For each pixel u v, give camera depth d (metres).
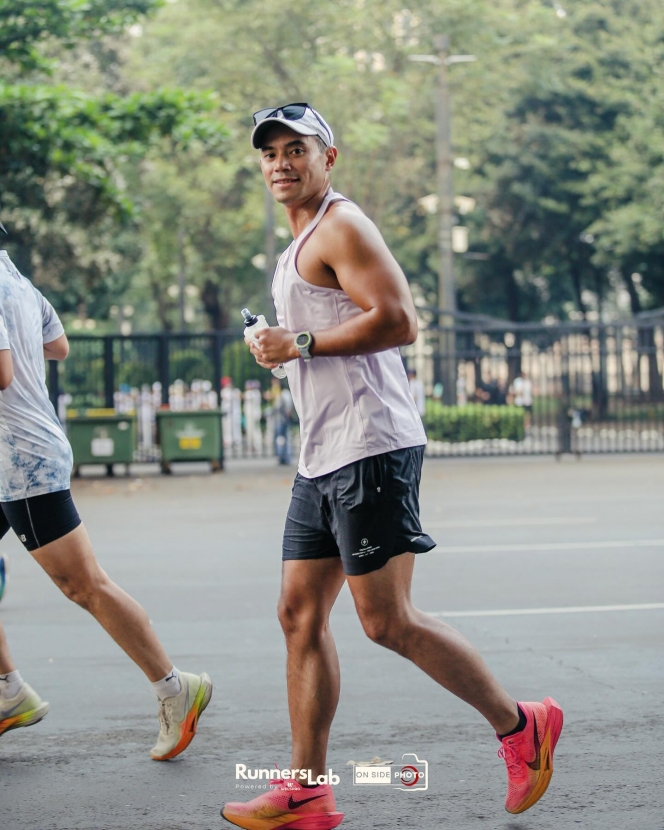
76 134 22.86
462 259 50.50
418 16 37.44
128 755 5.55
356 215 4.27
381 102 37.56
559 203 45.31
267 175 4.43
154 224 45.91
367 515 4.27
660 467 24.20
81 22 24.30
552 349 28.11
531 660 7.39
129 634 5.32
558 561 11.66
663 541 13.07
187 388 27.56
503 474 23.00
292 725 4.53
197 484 22.25
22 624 8.78
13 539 14.29
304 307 4.37
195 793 4.98
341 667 7.28
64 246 38.25
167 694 5.40
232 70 39.56
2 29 23.23
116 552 12.74
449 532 14.05
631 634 8.17
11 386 5.21
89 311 50.25
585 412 39.88
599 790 4.95
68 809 4.80
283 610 4.52
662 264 44.81
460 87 39.56
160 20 40.53
